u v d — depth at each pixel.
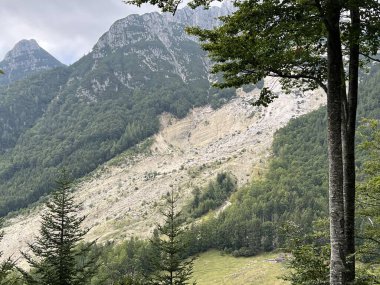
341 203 12.16
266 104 15.73
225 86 14.65
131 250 146.25
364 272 16.50
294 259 16.73
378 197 20.55
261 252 150.00
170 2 13.37
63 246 25.50
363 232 20.14
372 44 13.59
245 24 13.34
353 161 14.44
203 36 14.34
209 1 13.58
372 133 22.75
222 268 138.38
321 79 14.86
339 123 12.50
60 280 24.80
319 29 12.98
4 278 23.20
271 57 13.57
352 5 11.95
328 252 15.98
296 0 12.38
